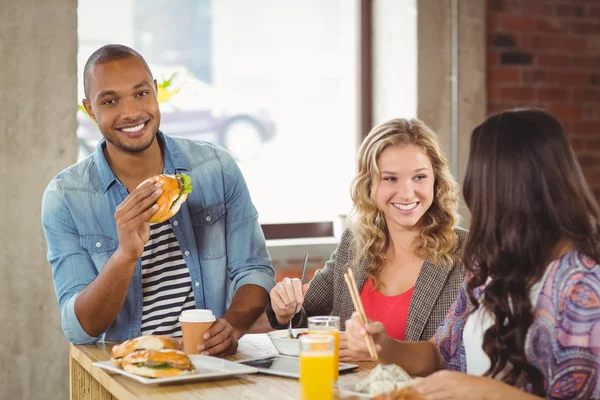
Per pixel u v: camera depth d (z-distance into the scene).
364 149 2.34
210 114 4.37
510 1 4.40
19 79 3.50
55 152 3.56
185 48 4.33
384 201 2.27
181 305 2.39
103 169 2.39
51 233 2.37
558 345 1.43
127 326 2.34
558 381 1.43
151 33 4.27
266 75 4.45
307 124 4.52
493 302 1.54
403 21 4.29
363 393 1.58
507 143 1.52
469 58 4.26
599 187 4.60
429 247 2.27
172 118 4.31
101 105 2.26
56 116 3.56
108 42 4.19
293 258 4.23
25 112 3.51
